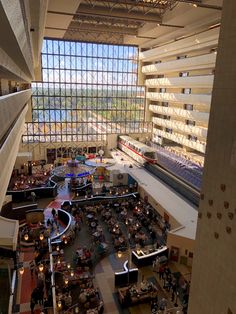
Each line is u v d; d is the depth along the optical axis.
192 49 26.16
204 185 3.85
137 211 20.50
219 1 17.05
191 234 15.31
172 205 19.20
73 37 33.47
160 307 11.98
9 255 13.64
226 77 3.29
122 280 13.48
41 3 9.40
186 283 13.42
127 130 38.66
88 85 35.59
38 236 17.38
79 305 12.31
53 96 34.25
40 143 34.09
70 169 25.78
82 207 21.27
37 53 22.53
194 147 27.45
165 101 34.34
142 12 23.06
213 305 3.70
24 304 12.23
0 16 3.34
